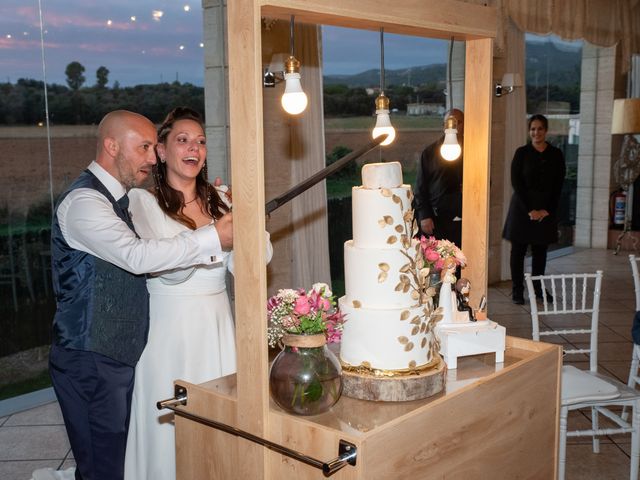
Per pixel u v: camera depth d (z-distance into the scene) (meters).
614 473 3.06
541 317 5.77
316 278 5.34
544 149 5.98
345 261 1.87
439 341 2.11
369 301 1.82
